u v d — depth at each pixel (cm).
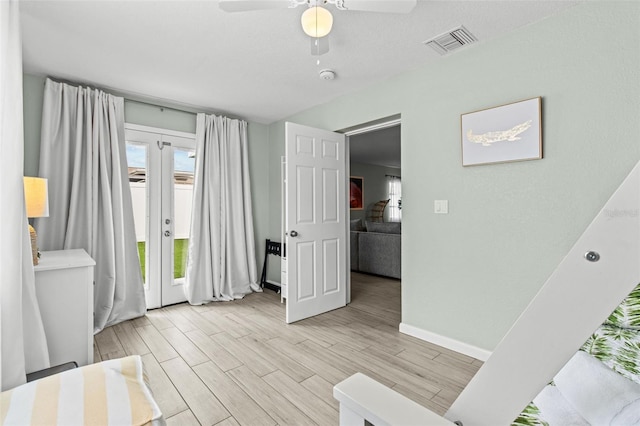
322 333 270
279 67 257
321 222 325
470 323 228
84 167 283
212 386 188
